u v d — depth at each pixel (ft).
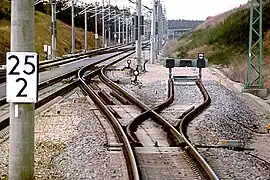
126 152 46.11
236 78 147.02
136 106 83.30
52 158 44.65
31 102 29.89
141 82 126.72
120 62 211.61
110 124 62.85
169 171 41.09
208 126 66.54
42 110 73.26
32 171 31.58
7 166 40.73
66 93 97.71
